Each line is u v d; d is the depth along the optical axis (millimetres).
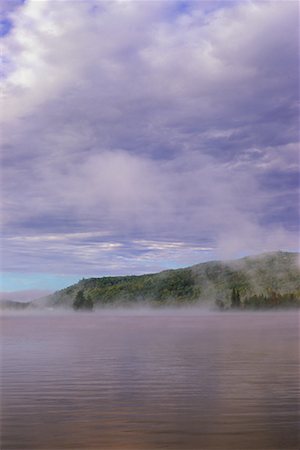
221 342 41719
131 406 14938
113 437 11742
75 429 12422
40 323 113750
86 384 18938
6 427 12617
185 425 12688
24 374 21672
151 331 66875
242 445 11062
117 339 47875
